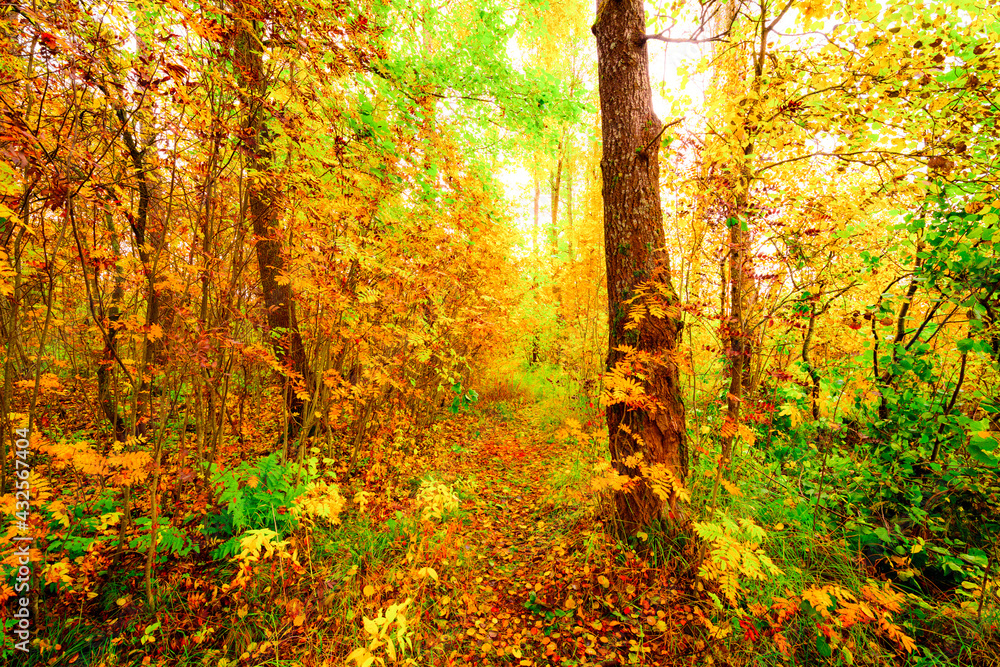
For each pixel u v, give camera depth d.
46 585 2.34
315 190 2.94
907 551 2.52
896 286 3.28
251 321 2.99
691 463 3.46
